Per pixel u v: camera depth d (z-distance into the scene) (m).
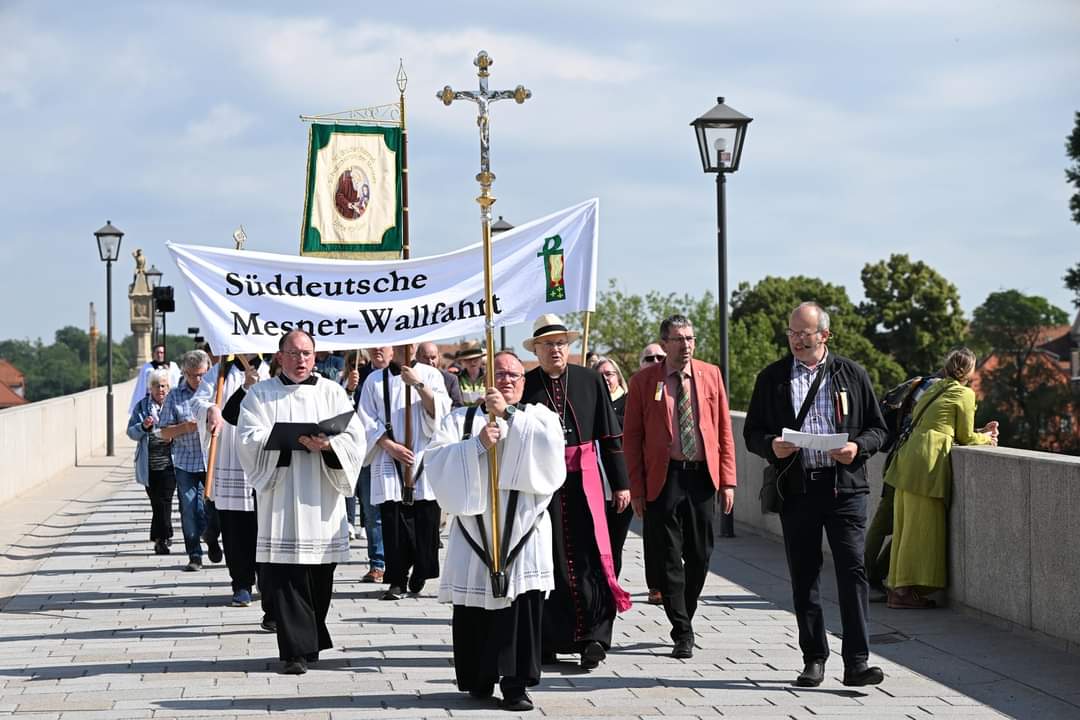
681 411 8.44
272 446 7.91
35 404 21.44
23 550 13.52
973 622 9.23
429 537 10.55
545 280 10.26
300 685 7.58
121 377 98.31
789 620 9.52
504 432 7.21
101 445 28.66
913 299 82.69
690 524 8.41
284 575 7.91
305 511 7.96
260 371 10.98
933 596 9.88
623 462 8.33
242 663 8.17
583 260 10.34
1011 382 67.12
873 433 7.57
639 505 8.48
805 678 7.49
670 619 8.34
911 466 9.69
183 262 9.71
